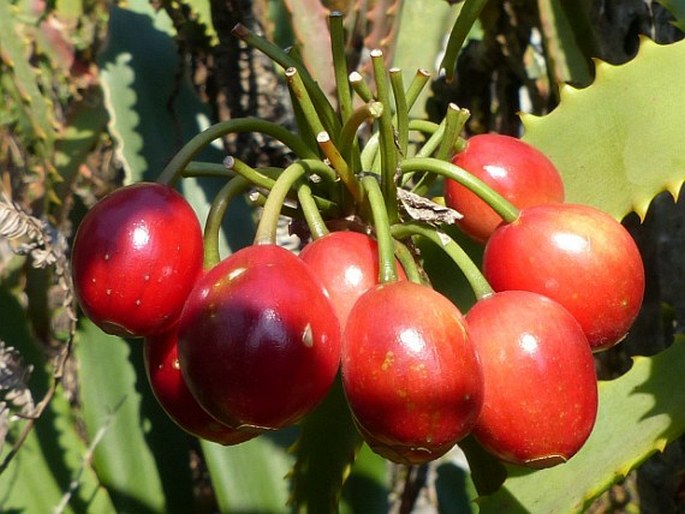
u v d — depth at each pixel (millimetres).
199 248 187
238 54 374
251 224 324
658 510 337
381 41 304
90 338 347
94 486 328
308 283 170
